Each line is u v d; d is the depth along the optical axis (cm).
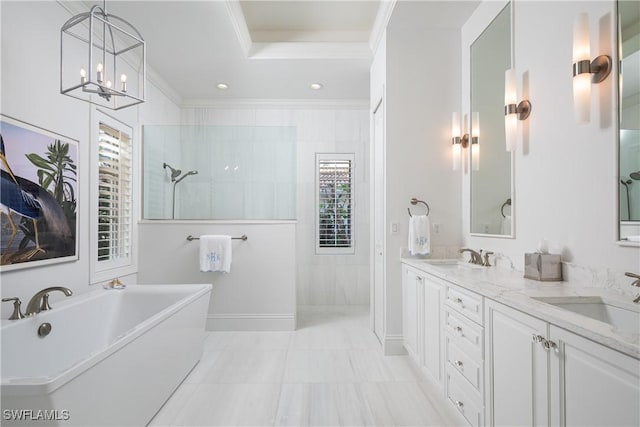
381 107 333
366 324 396
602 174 156
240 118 485
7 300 195
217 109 484
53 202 246
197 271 374
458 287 190
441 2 267
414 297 268
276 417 204
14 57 214
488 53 259
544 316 118
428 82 304
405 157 302
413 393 234
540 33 200
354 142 487
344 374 263
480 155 270
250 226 377
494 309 153
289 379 254
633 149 142
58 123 252
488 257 247
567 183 178
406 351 300
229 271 368
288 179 383
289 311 375
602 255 156
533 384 126
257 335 357
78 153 274
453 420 202
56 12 248
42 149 236
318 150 486
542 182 198
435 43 304
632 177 142
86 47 283
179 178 381
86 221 283
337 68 385
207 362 285
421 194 302
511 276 199
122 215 344
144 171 380
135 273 367
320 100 483
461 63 304
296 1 314
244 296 375
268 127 385
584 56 156
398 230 301
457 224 302
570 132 177
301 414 208
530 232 209
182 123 482
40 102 235
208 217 381
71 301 242
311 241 483
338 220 484
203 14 283
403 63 303
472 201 282
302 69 388
